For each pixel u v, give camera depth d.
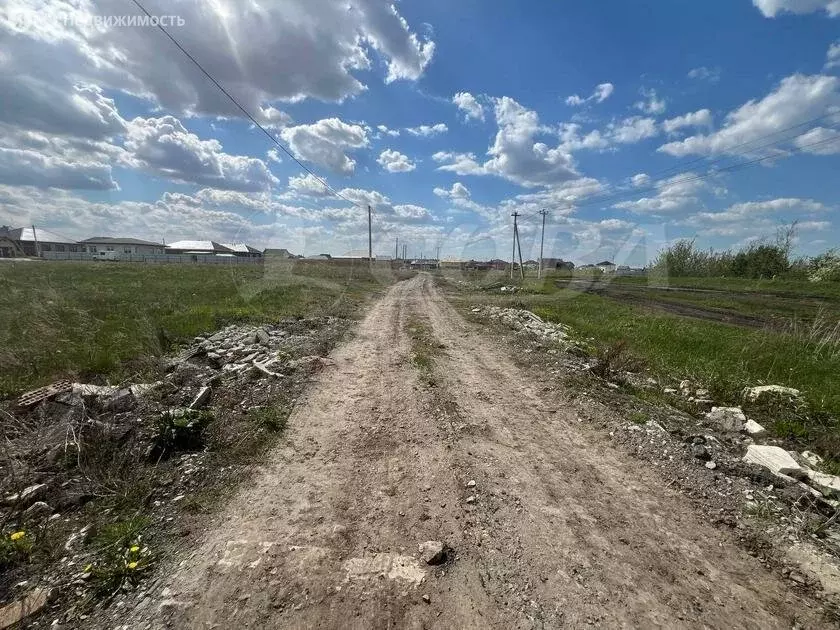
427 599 2.50
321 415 5.15
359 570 2.72
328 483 3.73
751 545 3.03
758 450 4.37
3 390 5.49
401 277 31.69
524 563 2.81
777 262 35.25
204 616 2.36
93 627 2.31
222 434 4.48
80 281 19.02
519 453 4.35
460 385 6.43
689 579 2.70
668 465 4.11
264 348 7.83
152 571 2.69
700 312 16.75
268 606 2.43
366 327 11.01
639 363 7.93
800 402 5.96
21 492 3.44
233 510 3.32
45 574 2.69
